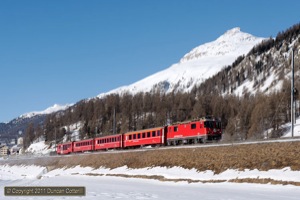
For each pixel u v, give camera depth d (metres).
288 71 181.88
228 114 131.12
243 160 39.66
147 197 28.77
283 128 92.94
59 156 95.06
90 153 79.44
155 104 169.38
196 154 47.56
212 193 30.50
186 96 174.12
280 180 32.66
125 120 154.12
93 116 183.12
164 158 52.75
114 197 29.22
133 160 59.78
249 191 30.91
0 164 138.62
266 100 111.88
